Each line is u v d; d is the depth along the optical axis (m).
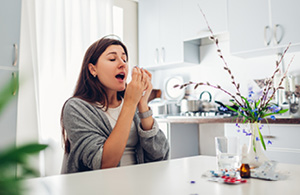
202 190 0.64
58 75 2.91
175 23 3.37
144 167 0.93
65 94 2.94
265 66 2.96
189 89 3.54
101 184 0.70
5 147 0.19
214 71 3.35
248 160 0.91
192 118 2.73
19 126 2.55
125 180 0.74
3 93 0.19
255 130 0.93
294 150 2.16
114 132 1.11
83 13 3.18
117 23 3.70
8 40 2.36
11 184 0.18
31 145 0.19
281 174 0.79
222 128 3.24
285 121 2.18
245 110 0.97
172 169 0.89
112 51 1.30
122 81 1.29
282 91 2.58
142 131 1.23
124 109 1.15
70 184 0.69
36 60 2.73
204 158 1.13
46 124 2.80
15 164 0.18
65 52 2.96
